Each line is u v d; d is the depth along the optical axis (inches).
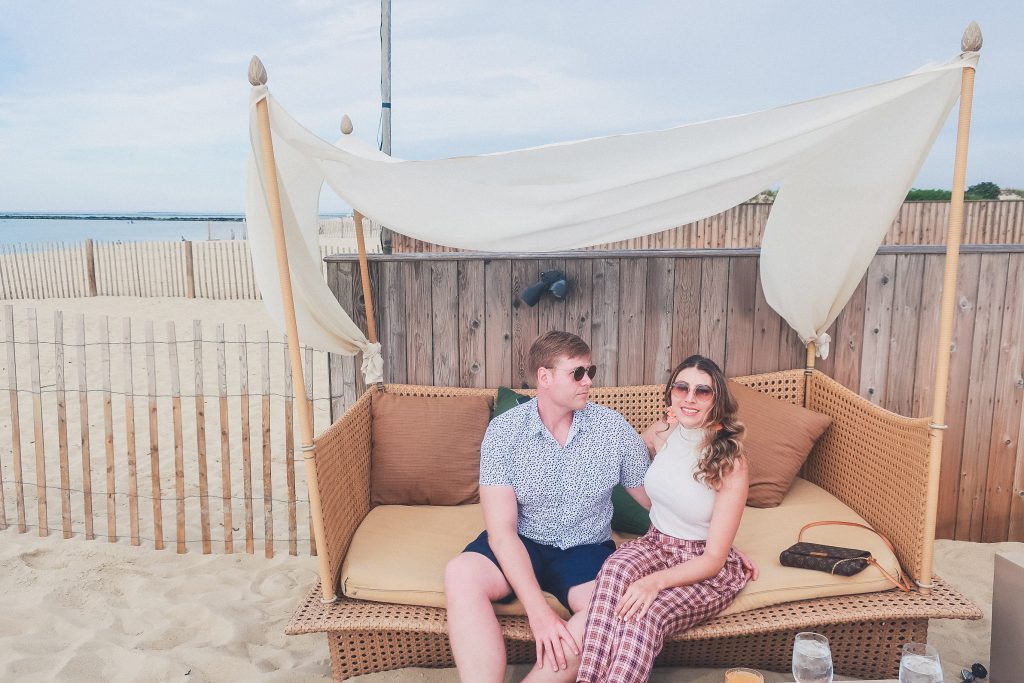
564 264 158.7
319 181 134.1
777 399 151.6
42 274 549.0
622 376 163.2
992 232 302.0
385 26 187.3
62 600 136.4
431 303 160.6
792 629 108.7
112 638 122.2
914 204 300.2
